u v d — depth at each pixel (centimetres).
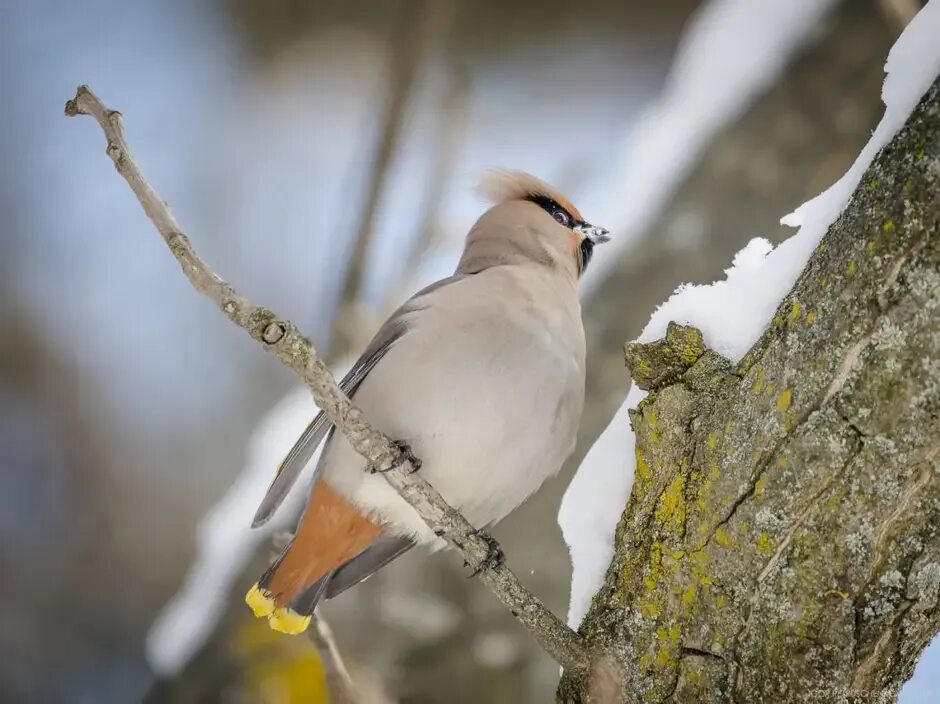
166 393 1455
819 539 548
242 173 1520
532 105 1445
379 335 791
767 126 1009
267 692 871
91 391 1453
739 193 990
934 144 530
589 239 902
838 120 1002
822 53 1020
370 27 1541
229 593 926
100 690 1337
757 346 585
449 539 655
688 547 588
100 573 1386
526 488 787
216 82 1552
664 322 624
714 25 1077
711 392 596
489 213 885
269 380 1468
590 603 628
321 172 1521
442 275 1166
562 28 1464
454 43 1449
